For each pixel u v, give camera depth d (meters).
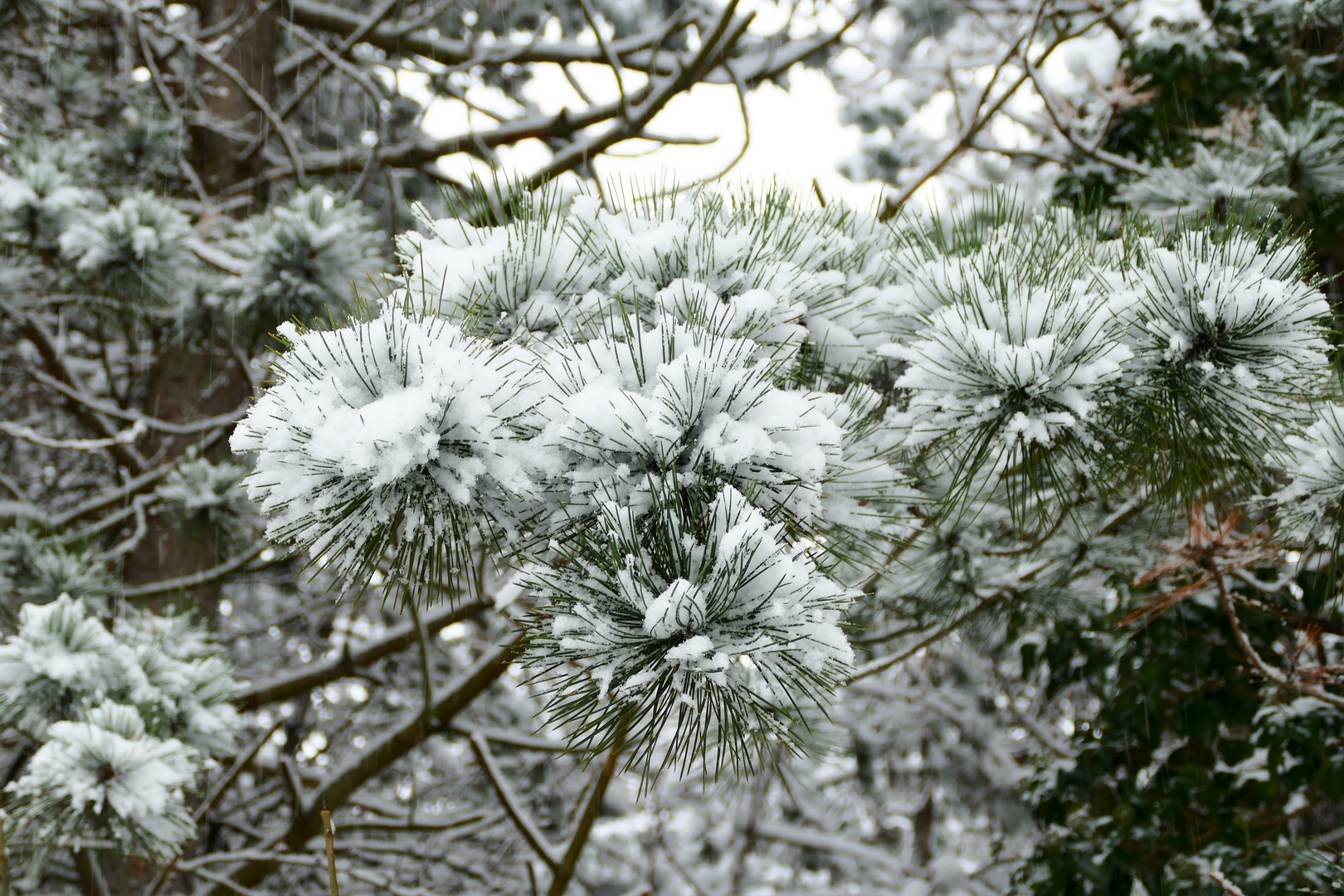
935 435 1.90
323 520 1.43
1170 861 4.02
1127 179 4.89
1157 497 2.20
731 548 1.33
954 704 7.48
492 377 1.44
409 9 8.34
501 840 7.54
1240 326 1.78
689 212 2.05
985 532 3.22
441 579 1.56
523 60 7.25
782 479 1.49
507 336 1.83
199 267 4.91
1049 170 6.36
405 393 1.40
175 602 5.40
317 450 1.35
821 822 8.58
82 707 2.94
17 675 2.95
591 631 1.36
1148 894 3.99
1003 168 7.50
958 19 8.38
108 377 5.55
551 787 7.32
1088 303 1.80
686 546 1.38
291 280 4.19
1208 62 4.81
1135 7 5.80
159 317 5.07
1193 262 1.83
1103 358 1.75
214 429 5.67
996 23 8.28
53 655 2.97
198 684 3.25
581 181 2.12
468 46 7.31
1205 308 1.78
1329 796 3.79
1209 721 3.97
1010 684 7.34
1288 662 3.49
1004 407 1.81
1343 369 2.18
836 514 1.80
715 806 8.17
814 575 1.41
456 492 1.39
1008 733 8.17
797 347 1.84
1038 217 2.44
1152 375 1.87
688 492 1.46
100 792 2.61
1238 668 3.97
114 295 4.56
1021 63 4.81
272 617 7.61
